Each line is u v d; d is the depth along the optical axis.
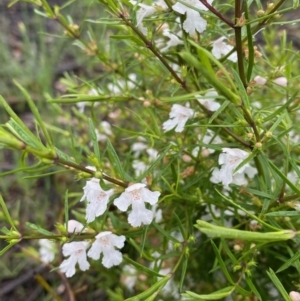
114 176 0.14
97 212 0.13
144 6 0.14
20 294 0.28
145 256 0.15
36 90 0.36
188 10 0.14
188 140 0.17
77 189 0.29
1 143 0.11
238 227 0.16
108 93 0.19
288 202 0.13
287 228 0.15
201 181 0.17
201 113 0.16
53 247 0.22
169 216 0.18
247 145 0.14
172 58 0.18
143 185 0.13
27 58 0.38
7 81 0.36
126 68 0.20
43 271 0.28
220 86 0.09
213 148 0.15
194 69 0.16
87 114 0.29
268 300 0.18
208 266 0.19
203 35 0.17
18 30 0.41
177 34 0.17
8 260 0.28
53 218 0.30
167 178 0.18
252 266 0.15
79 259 0.15
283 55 0.17
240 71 0.13
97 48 0.19
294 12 0.34
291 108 0.16
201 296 0.12
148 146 0.20
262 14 0.14
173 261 0.19
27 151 0.11
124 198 0.13
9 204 0.31
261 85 0.17
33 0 0.17
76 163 0.13
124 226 0.17
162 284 0.13
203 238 0.19
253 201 0.15
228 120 0.16
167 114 0.19
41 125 0.11
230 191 0.17
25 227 0.29
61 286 0.27
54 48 0.37
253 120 0.12
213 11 0.13
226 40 0.18
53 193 0.31
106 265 0.14
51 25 0.41
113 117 0.23
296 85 0.18
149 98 0.18
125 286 0.23
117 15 0.14
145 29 0.16
